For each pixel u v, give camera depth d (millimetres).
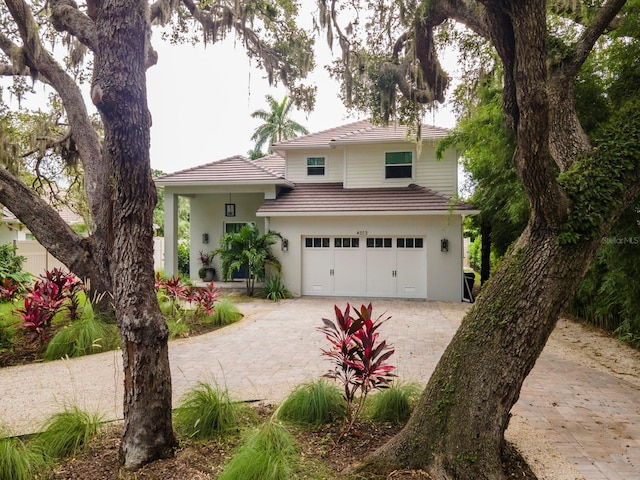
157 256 20578
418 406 3090
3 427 3605
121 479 2893
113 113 2887
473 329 3012
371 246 12930
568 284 2861
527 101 2646
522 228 10898
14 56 7445
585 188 2926
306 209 12789
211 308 9070
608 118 6066
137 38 2949
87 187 8070
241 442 3350
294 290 13195
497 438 2830
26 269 14234
